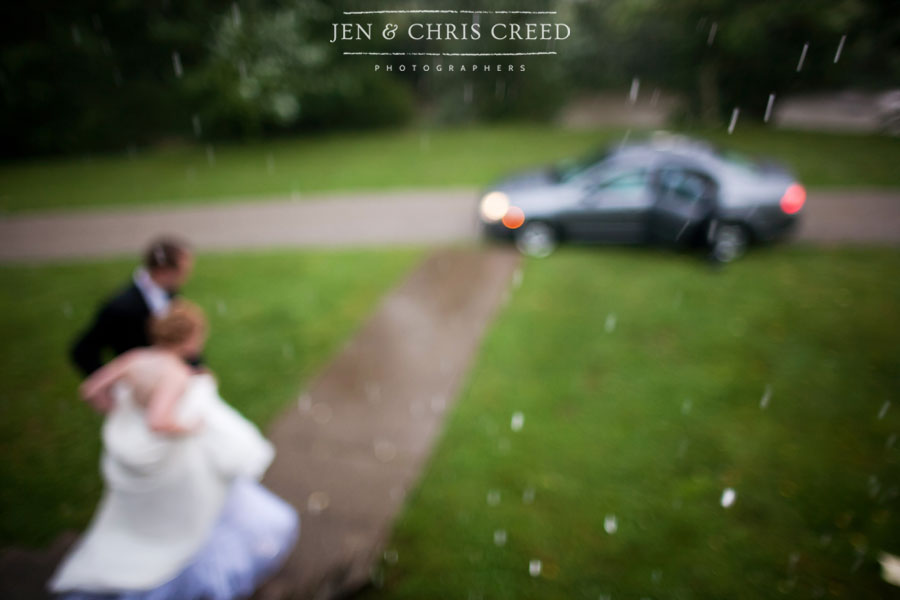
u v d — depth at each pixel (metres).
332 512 3.42
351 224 9.34
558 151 14.58
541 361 5.00
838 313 5.69
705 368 4.84
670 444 3.93
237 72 16.28
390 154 15.48
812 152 12.42
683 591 2.89
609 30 18.56
